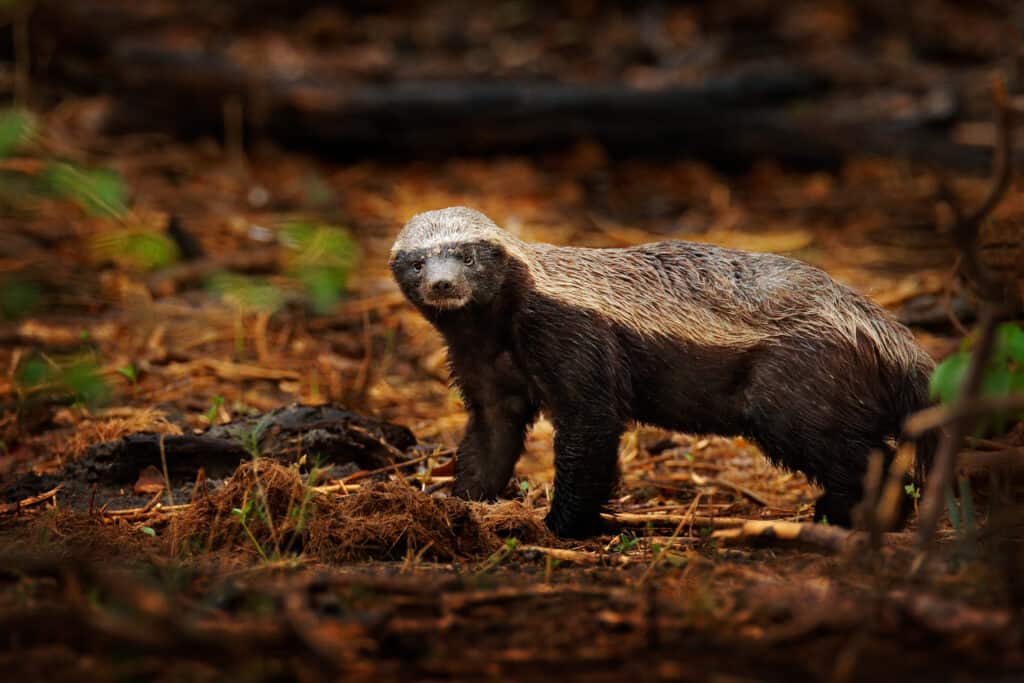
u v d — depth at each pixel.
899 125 23.53
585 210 21.16
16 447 11.86
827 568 7.77
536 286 9.61
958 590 7.27
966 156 23.03
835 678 6.12
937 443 9.57
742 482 11.39
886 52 27.33
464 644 6.65
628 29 28.41
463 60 27.20
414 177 22.77
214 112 22.52
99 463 10.51
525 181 22.42
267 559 8.31
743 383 9.61
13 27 23.02
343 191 21.52
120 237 16.97
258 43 26.80
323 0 28.81
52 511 9.33
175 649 6.38
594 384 9.51
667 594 7.42
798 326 9.40
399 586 7.28
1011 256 11.83
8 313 15.17
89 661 6.37
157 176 20.95
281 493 8.94
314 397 13.09
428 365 14.17
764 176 23.53
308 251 14.51
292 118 22.66
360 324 15.35
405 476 10.98
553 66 26.81
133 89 22.44
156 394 13.05
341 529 8.62
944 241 19.11
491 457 10.46
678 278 9.77
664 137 23.52
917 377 9.63
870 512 7.57
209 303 15.95
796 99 24.38
